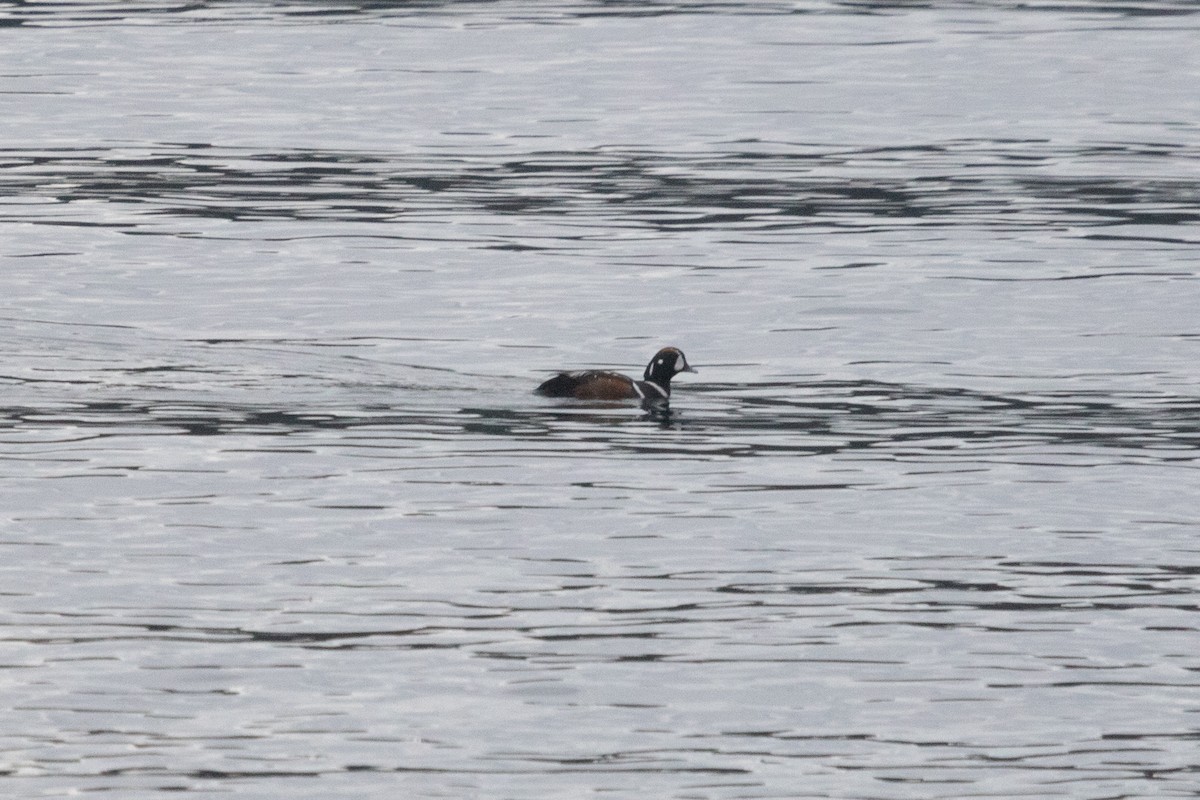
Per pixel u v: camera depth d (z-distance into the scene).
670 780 19.48
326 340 36.59
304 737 20.17
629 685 21.47
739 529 26.28
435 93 64.94
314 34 75.31
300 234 45.78
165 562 24.70
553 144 57.47
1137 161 55.12
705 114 62.06
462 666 21.86
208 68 68.69
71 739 20.03
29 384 33.00
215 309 38.88
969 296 40.28
